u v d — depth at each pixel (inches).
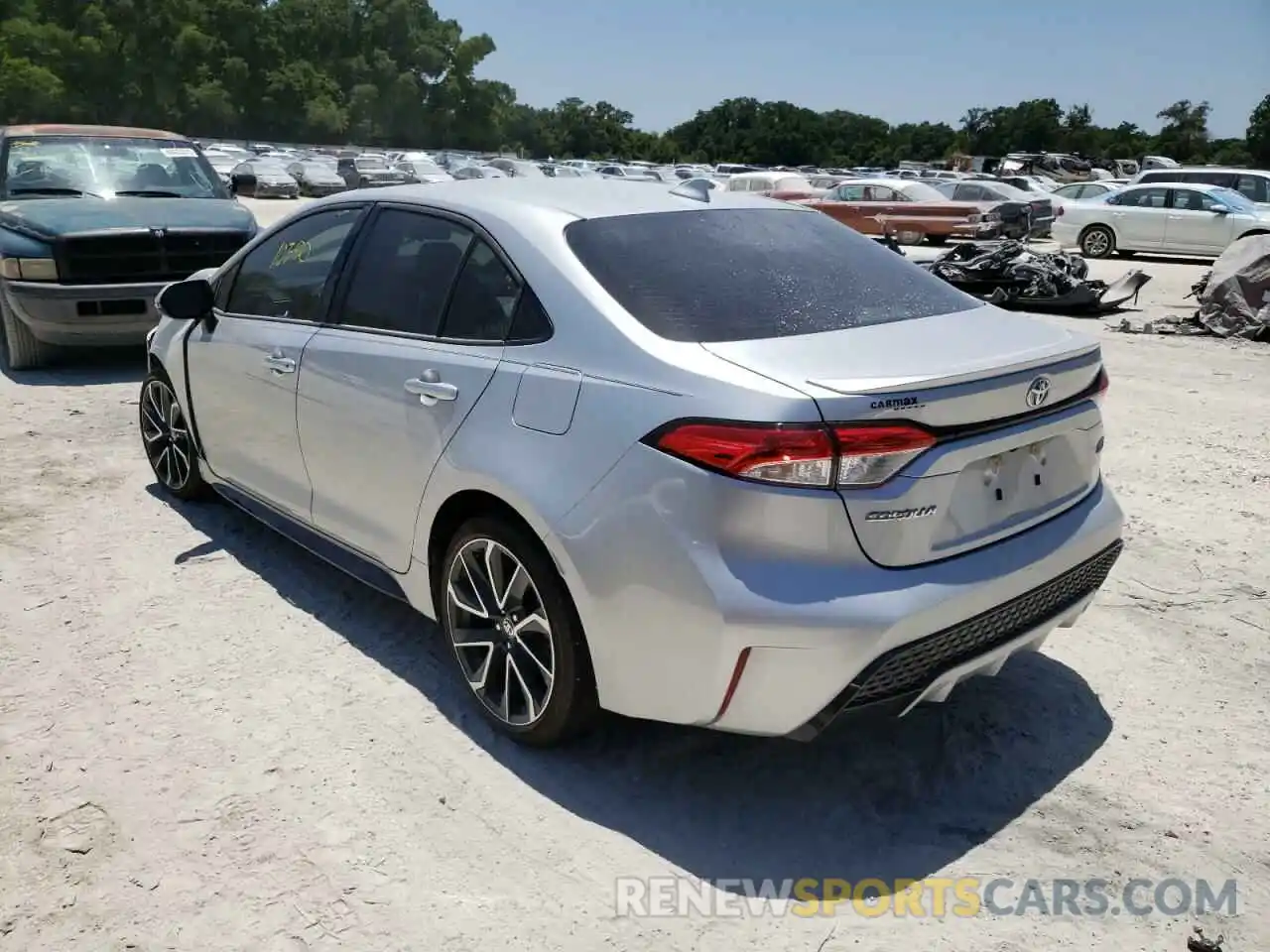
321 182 1940.2
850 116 5605.3
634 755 130.2
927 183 1053.2
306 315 163.5
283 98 4360.2
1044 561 117.3
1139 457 262.8
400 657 153.4
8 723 134.6
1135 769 129.5
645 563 108.3
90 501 214.1
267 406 167.8
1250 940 102.2
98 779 123.6
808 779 126.2
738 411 103.9
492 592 129.3
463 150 5054.1
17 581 176.1
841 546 103.7
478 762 128.5
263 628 161.6
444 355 133.8
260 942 100.0
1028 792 124.7
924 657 108.2
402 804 120.3
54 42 3850.9
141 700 140.7
